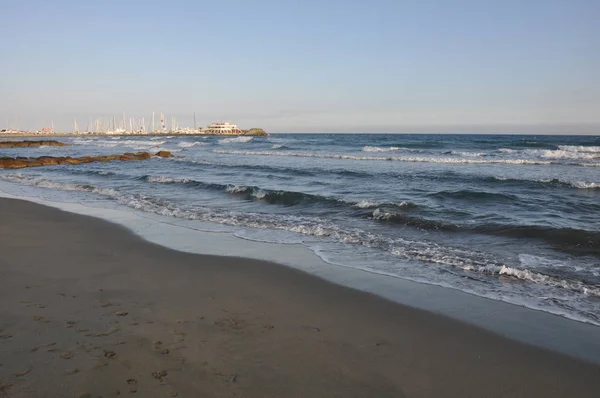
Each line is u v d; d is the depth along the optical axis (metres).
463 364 3.94
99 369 3.59
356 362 3.91
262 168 24.23
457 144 50.53
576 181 16.86
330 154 35.97
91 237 8.84
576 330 4.67
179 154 40.16
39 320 4.57
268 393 3.35
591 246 7.88
